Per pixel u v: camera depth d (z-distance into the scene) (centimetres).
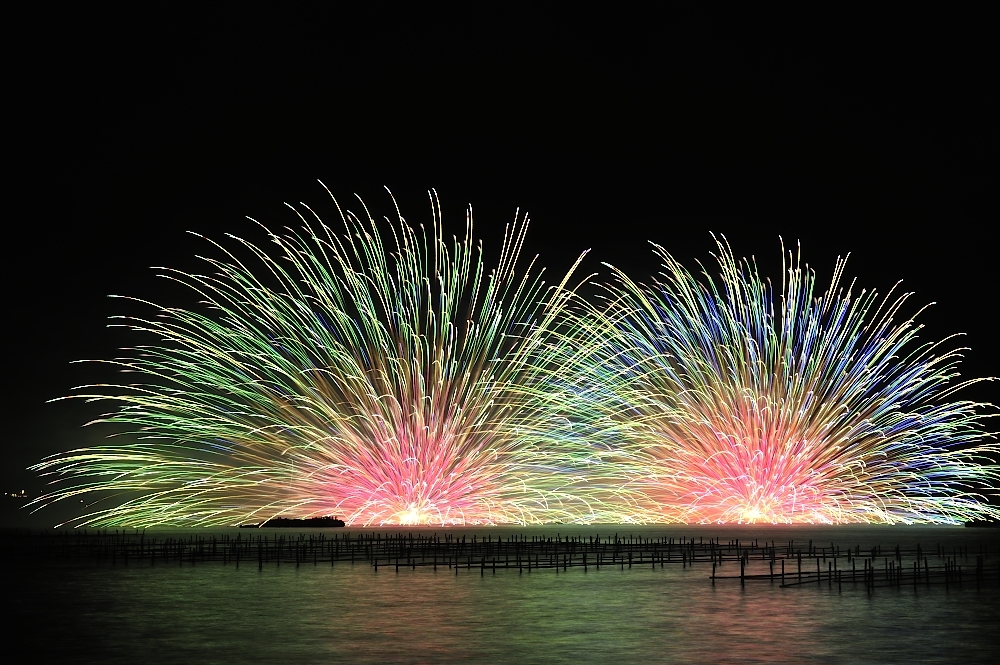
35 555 9688
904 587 6744
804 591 6531
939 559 9412
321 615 5422
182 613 5516
